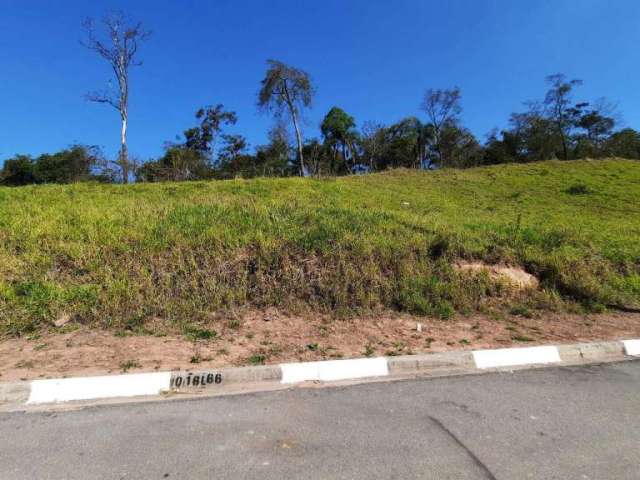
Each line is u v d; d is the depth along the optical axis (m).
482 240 7.93
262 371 3.82
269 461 2.57
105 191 12.10
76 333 4.50
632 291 6.91
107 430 2.93
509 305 6.16
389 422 3.08
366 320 5.29
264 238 6.68
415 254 6.93
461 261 6.98
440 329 5.17
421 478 2.43
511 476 2.47
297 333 4.80
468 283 6.36
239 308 5.28
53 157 25.20
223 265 5.92
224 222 7.49
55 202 9.48
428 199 15.83
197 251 6.23
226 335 4.63
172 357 4.05
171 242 6.42
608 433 2.99
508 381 3.95
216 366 3.90
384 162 43.19
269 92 32.16
